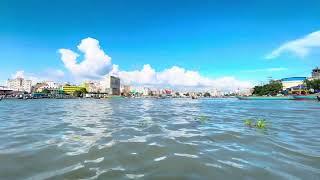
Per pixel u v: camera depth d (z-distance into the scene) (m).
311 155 11.72
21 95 196.25
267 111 46.53
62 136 16.62
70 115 36.19
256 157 11.34
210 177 8.64
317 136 17.03
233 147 13.38
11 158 11.07
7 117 32.91
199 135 17.17
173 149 12.78
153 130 19.52
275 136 16.94
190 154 11.80
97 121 26.78
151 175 8.80
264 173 9.08
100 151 12.25
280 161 10.68
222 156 11.47
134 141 14.77
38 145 13.76
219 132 18.64
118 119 29.22
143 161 10.56
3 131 19.38
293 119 29.89
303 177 8.70
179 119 29.38
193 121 27.00
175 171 9.27
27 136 16.81
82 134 17.42
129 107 64.50
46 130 19.62
